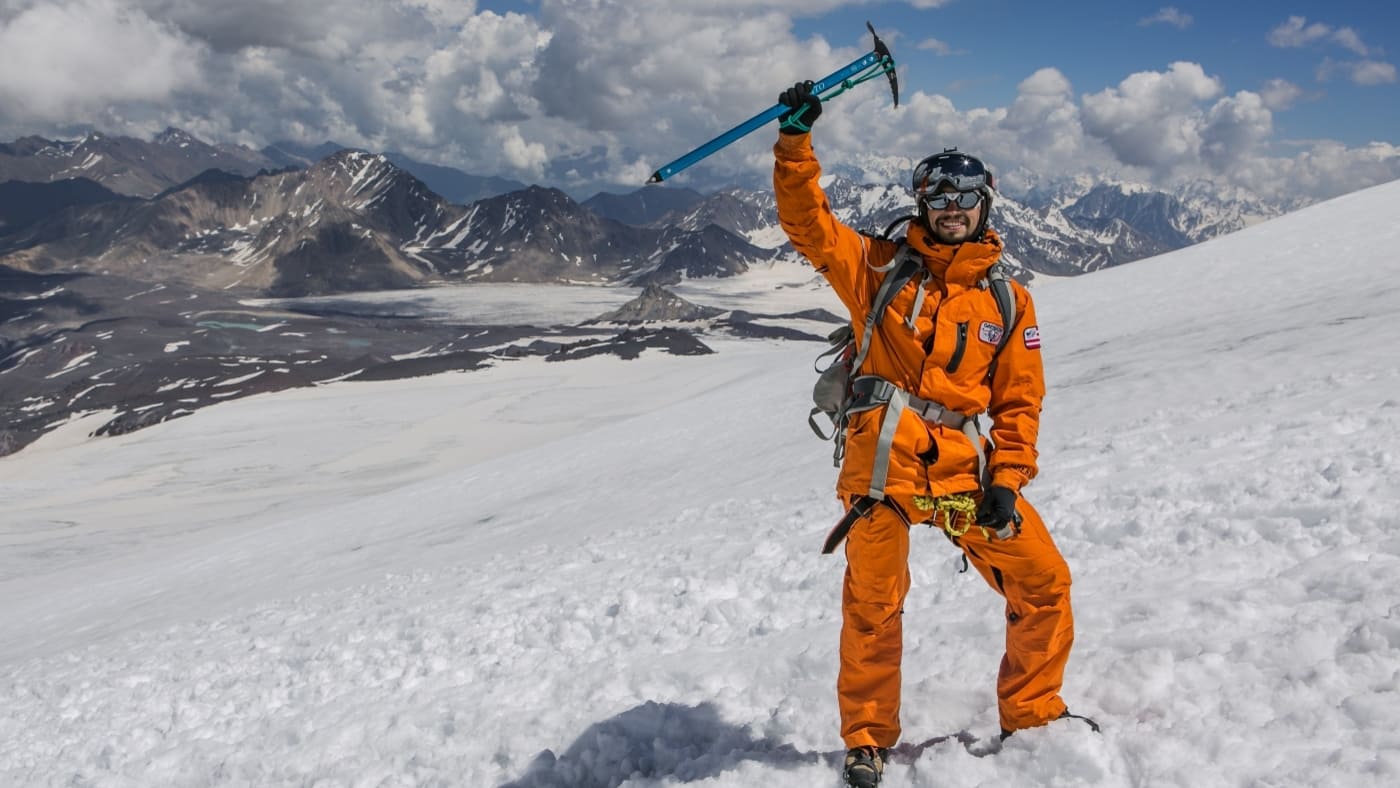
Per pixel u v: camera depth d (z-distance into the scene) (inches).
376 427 5989.2
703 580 335.0
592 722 203.3
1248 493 256.5
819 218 137.3
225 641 478.0
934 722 157.2
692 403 2199.8
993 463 136.3
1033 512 139.9
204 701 338.6
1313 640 142.3
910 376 138.8
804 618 269.1
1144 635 165.2
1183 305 1245.1
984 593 240.5
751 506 606.5
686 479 1072.8
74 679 442.0
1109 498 296.2
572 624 315.3
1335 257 1254.9
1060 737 129.4
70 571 2297.0
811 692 186.1
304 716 283.4
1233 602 168.6
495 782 193.2
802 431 1305.4
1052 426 658.2
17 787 302.7
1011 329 137.5
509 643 319.6
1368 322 714.8
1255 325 921.5
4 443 6752.0
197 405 7096.5
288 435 5866.1
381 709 262.4
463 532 1133.1
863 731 143.2
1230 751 120.4
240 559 1451.8
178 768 260.4
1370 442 279.1
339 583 822.5
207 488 4763.8
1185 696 138.9
